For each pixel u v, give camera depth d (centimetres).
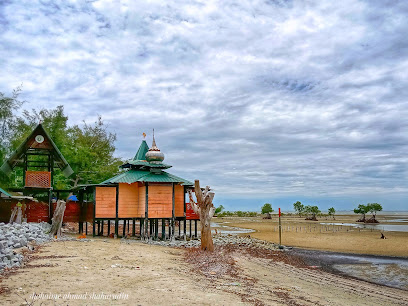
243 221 8131
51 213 3086
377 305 1320
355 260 2512
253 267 1919
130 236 3108
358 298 1414
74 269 1312
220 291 1173
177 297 1023
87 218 2998
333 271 2088
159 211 2766
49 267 1317
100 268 1377
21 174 4331
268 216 9756
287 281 1634
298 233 4631
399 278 1920
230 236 3675
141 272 1355
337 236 4222
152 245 2461
